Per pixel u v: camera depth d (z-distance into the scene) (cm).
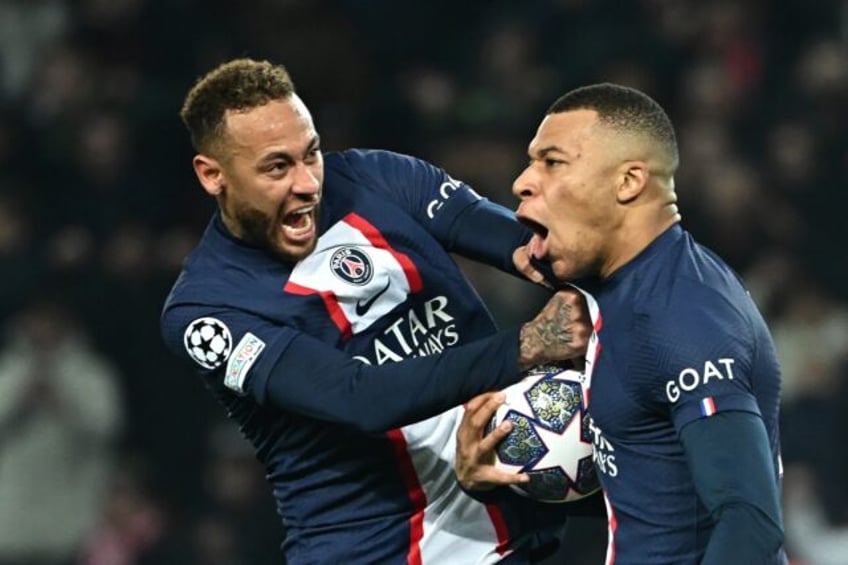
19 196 3641
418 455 1659
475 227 1691
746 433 1326
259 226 1612
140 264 3534
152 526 3416
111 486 3441
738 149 3888
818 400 3409
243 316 1614
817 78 3994
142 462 3462
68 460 3359
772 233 3650
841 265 3738
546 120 1470
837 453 3384
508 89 3912
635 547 1434
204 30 3997
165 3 4006
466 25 4262
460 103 3878
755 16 4119
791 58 4112
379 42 4156
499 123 3788
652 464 1413
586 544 3078
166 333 1658
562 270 1457
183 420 3475
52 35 4094
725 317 1377
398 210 1695
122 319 3462
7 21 4084
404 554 1675
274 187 1590
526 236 1659
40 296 3388
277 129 1583
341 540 1680
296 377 1555
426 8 4247
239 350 1594
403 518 1677
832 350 3484
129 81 3938
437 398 1496
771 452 1388
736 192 3619
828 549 3266
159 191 3725
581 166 1434
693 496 1402
